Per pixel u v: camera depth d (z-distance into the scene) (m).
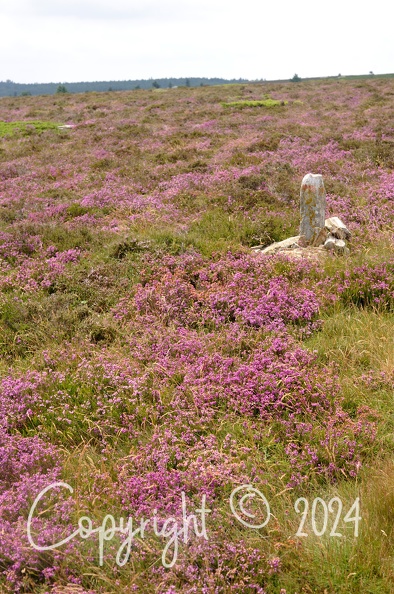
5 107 45.81
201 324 6.89
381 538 3.44
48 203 13.96
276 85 58.28
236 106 36.91
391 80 53.25
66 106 44.19
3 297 7.93
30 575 3.39
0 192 15.84
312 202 9.41
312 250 9.16
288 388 5.15
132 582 3.21
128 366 5.75
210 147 21.73
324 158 17.38
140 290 7.71
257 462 4.30
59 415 5.07
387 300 7.14
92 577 3.37
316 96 42.75
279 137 22.27
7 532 3.57
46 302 7.55
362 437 4.50
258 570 3.30
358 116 28.19
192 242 9.71
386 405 4.95
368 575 3.25
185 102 42.19
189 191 13.94
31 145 24.30
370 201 12.56
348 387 5.21
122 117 34.62
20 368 6.03
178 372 5.61
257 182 13.95
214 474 4.04
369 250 9.00
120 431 4.77
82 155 21.30
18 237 10.54
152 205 13.02
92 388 5.44
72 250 9.70
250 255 8.80
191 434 4.68
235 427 4.76
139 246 9.33
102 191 14.56
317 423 4.75
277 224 10.80
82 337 6.62
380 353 5.77
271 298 7.13
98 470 4.25
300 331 6.43
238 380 5.32
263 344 6.01
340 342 6.10
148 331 6.54
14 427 4.98
